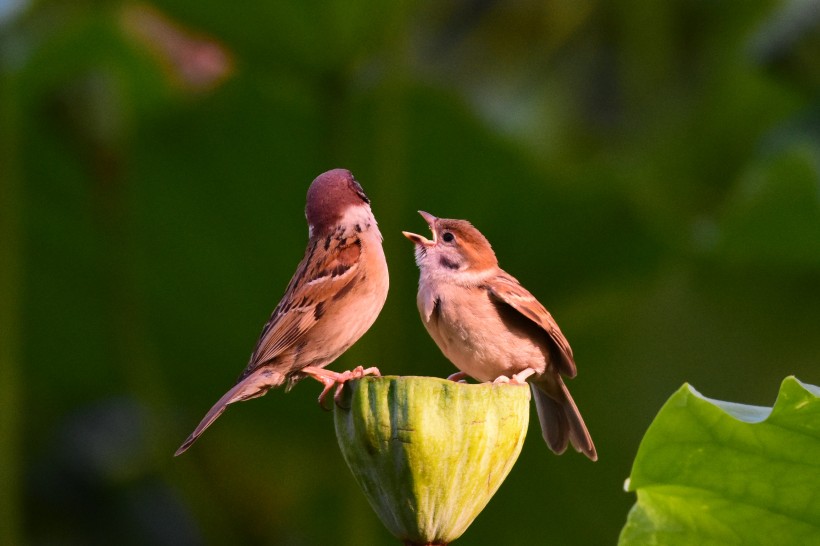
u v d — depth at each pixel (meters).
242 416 10.09
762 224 9.98
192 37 10.12
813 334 10.39
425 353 9.55
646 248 9.89
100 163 10.19
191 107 9.52
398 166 9.47
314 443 10.13
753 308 10.28
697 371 10.38
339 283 7.86
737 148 12.29
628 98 13.01
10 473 9.05
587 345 10.31
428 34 14.12
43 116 10.12
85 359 10.51
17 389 9.26
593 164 9.59
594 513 10.10
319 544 10.23
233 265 9.91
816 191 9.69
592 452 8.33
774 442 5.30
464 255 8.38
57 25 9.99
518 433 5.12
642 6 12.85
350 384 5.12
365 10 8.96
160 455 10.25
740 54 12.32
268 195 9.73
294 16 8.98
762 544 5.62
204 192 9.73
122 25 9.81
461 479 5.04
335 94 9.41
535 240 9.81
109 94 10.34
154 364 10.20
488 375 8.51
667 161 12.43
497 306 8.34
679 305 10.36
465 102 9.31
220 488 10.29
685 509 5.64
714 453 5.42
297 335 7.77
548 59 14.16
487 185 9.56
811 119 11.20
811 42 11.33
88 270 10.19
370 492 5.14
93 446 11.25
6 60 9.79
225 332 10.05
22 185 10.13
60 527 10.98
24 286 10.23
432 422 4.97
